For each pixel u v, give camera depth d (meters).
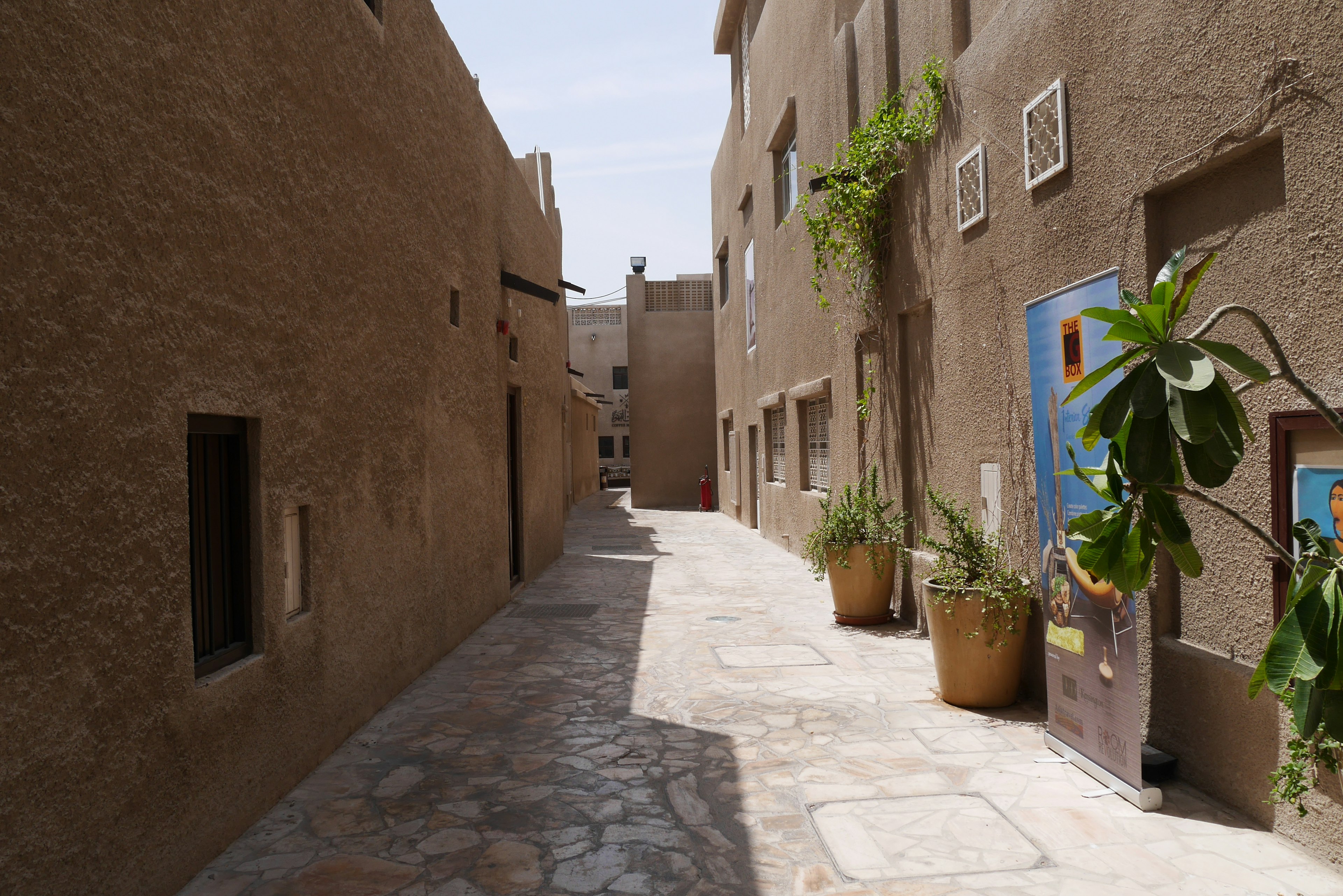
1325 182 3.06
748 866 3.44
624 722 5.30
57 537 2.65
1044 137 4.97
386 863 3.49
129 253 3.02
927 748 4.74
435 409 6.90
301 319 4.46
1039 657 5.47
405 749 4.86
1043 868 3.35
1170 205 4.02
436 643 6.86
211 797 3.52
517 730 5.17
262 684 3.98
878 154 7.65
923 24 6.99
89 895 2.78
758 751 4.75
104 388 2.88
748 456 17.81
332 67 4.89
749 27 16.27
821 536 8.12
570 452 24.34
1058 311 4.45
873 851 3.54
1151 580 4.22
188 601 3.38
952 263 6.48
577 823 3.86
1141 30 4.04
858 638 7.50
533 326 11.41
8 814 2.44
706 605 9.28
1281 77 3.22
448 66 7.36
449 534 7.26
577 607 9.23
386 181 5.77
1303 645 2.06
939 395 6.94
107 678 2.88
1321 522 3.20
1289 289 3.30
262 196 4.03
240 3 3.83
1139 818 3.73
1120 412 2.15
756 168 15.66
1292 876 3.18
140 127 3.09
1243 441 2.13
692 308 24.97
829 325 10.74
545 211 15.95
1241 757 3.66
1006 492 5.70
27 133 2.54
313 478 4.59
